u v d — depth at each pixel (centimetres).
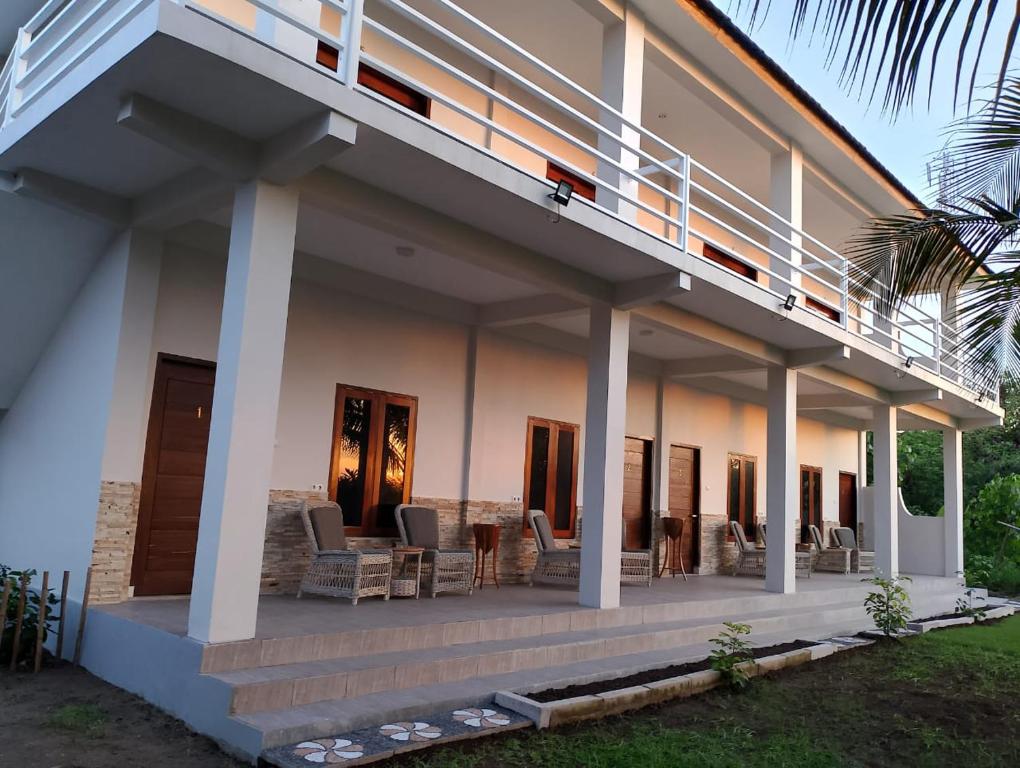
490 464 1069
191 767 466
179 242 762
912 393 1469
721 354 1287
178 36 459
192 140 549
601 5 868
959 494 1762
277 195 591
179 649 548
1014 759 577
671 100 1123
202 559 555
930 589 1558
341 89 537
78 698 581
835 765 538
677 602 950
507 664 678
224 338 577
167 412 756
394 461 956
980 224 653
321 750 474
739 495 1552
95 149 616
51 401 803
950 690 768
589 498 871
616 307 884
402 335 972
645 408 1339
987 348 688
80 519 706
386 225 670
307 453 866
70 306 796
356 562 769
